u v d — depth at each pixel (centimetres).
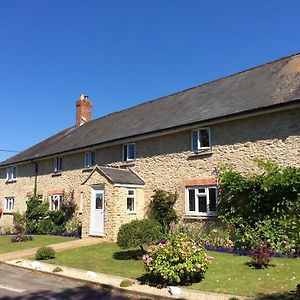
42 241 2061
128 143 2244
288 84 1681
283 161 1521
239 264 1241
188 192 1867
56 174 2842
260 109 1564
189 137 1902
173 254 1005
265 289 916
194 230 1784
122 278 1105
